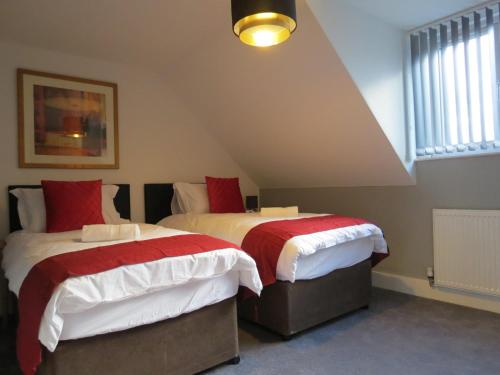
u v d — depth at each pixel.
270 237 2.36
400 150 3.01
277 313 2.34
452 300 2.92
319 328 2.49
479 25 2.64
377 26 2.83
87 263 1.58
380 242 2.83
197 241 1.98
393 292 3.27
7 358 2.16
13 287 1.83
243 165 4.46
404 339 2.27
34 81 3.14
